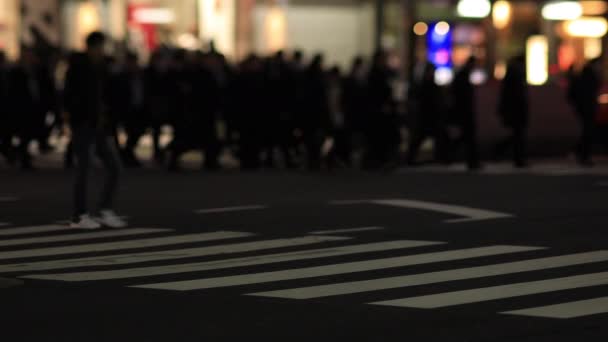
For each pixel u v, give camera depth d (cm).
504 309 1197
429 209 2100
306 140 3058
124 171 2952
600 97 3634
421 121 3164
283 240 1717
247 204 2181
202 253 1599
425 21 4603
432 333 1089
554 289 1310
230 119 3102
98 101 1877
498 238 1738
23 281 1377
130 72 3089
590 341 1055
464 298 1257
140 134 3109
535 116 3519
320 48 5406
